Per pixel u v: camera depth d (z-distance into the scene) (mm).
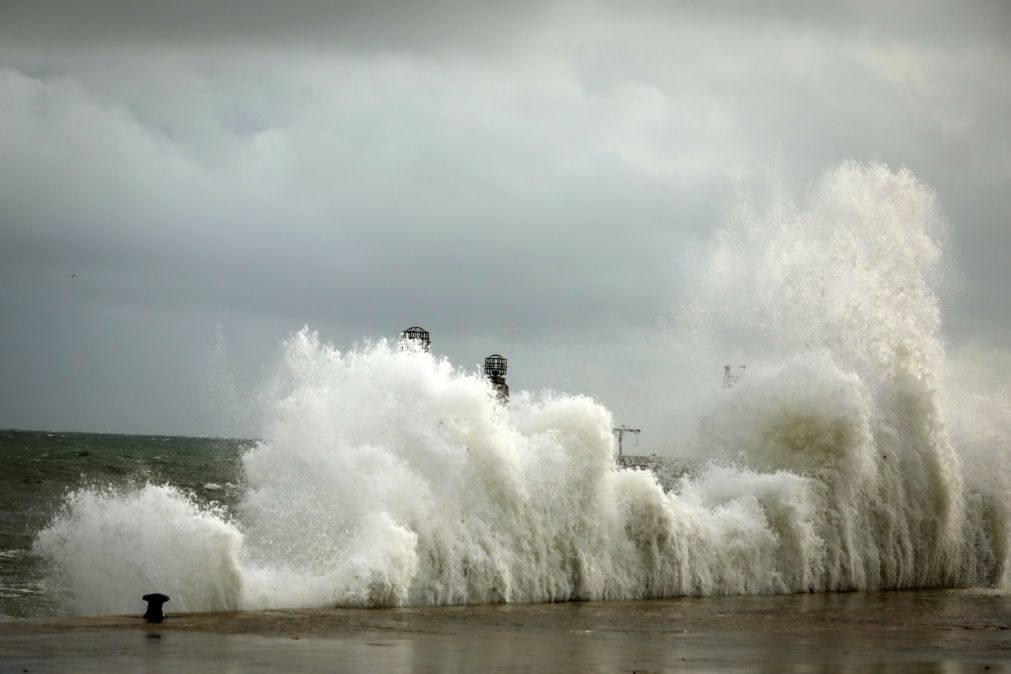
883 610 24875
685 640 18109
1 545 33219
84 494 23359
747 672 14695
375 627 18234
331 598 21578
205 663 13859
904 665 15883
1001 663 16500
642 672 14406
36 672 12938
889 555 32781
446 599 23359
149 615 17891
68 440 138750
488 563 24031
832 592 29938
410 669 13961
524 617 20766
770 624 21078
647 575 26594
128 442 139500
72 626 17078
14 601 23812
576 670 14352
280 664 13961
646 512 26859
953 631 20828
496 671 14039
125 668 13328
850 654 16953
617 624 20156
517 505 24891
